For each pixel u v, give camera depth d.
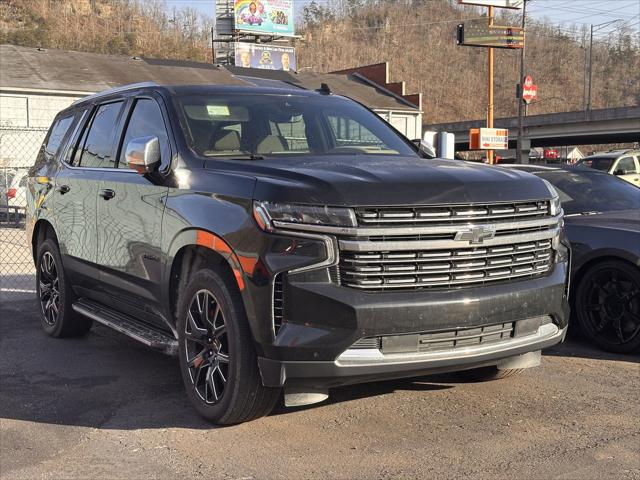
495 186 4.18
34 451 3.98
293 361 3.79
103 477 3.62
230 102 5.27
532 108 145.50
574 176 7.30
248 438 4.11
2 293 9.00
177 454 3.90
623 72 144.62
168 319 4.82
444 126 78.19
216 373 4.29
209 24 141.50
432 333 3.93
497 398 4.82
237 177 4.22
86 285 6.02
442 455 3.85
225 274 4.17
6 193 20.44
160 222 4.71
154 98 5.36
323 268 3.79
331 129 5.35
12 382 5.29
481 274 4.07
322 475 3.61
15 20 137.62
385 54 161.38
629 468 3.66
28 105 31.58
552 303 4.33
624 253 5.86
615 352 6.02
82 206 5.87
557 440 4.06
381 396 4.86
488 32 36.59
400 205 3.85
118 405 4.75
